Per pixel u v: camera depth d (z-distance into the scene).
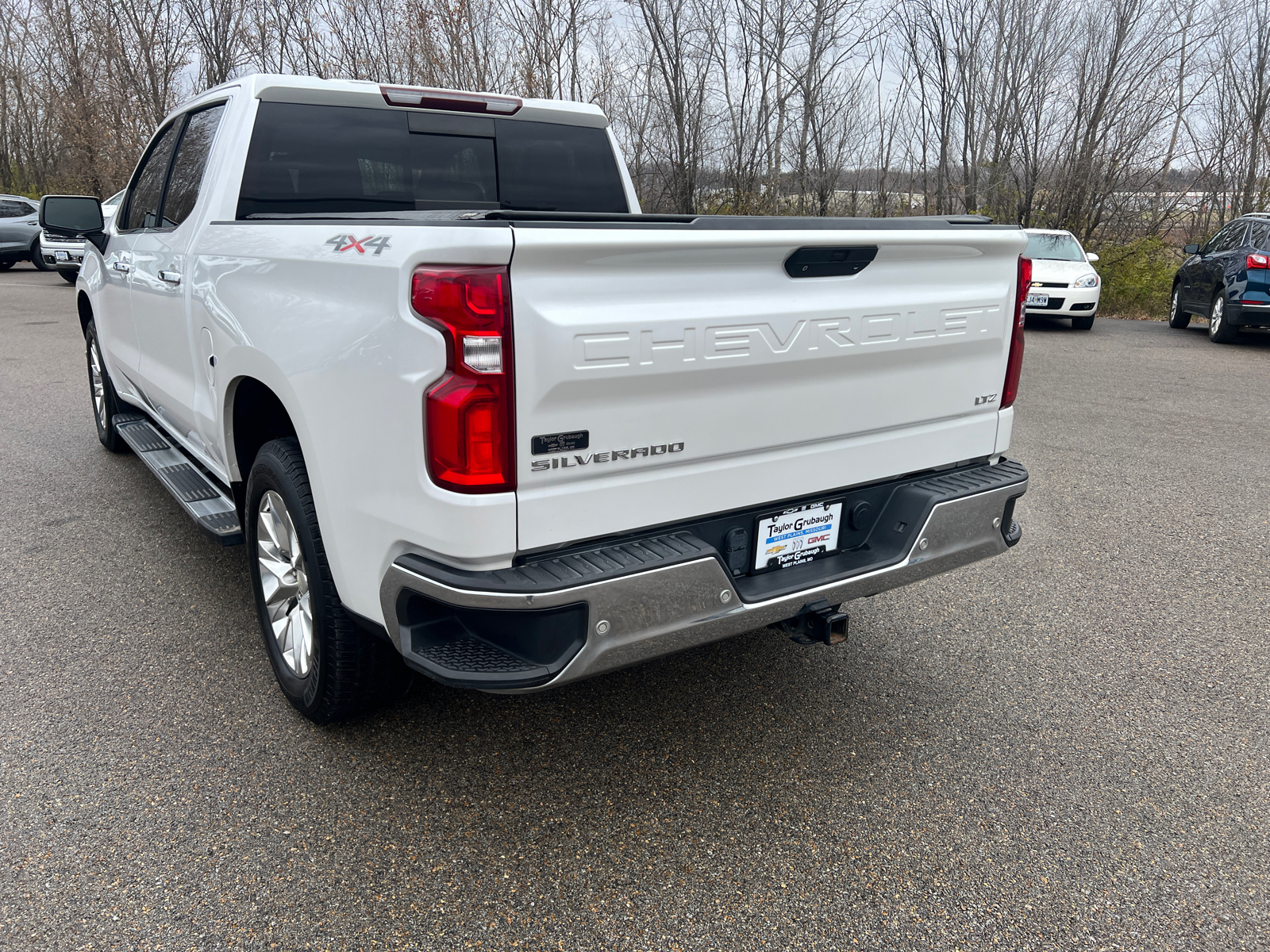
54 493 5.22
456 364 1.92
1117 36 18.12
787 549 2.59
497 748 2.82
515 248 1.87
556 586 2.00
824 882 2.26
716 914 2.15
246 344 2.77
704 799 2.59
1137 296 16.67
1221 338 12.32
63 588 3.94
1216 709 3.12
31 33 32.59
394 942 2.04
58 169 33.03
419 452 2.02
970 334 2.80
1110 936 2.10
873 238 2.40
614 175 4.40
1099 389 9.05
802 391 2.45
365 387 2.15
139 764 2.69
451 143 3.86
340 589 2.46
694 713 3.06
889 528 2.79
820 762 2.78
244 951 2.01
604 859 2.33
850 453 2.64
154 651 3.40
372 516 2.22
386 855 2.33
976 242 2.70
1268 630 3.73
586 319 1.99
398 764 2.72
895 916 2.15
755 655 3.49
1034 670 3.38
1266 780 2.71
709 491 2.35
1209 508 5.32
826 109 18.09
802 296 2.37
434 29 16.44
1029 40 18.80
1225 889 2.26
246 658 3.35
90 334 5.79
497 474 1.98
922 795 2.62
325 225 2.40
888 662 3.44
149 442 4.61
